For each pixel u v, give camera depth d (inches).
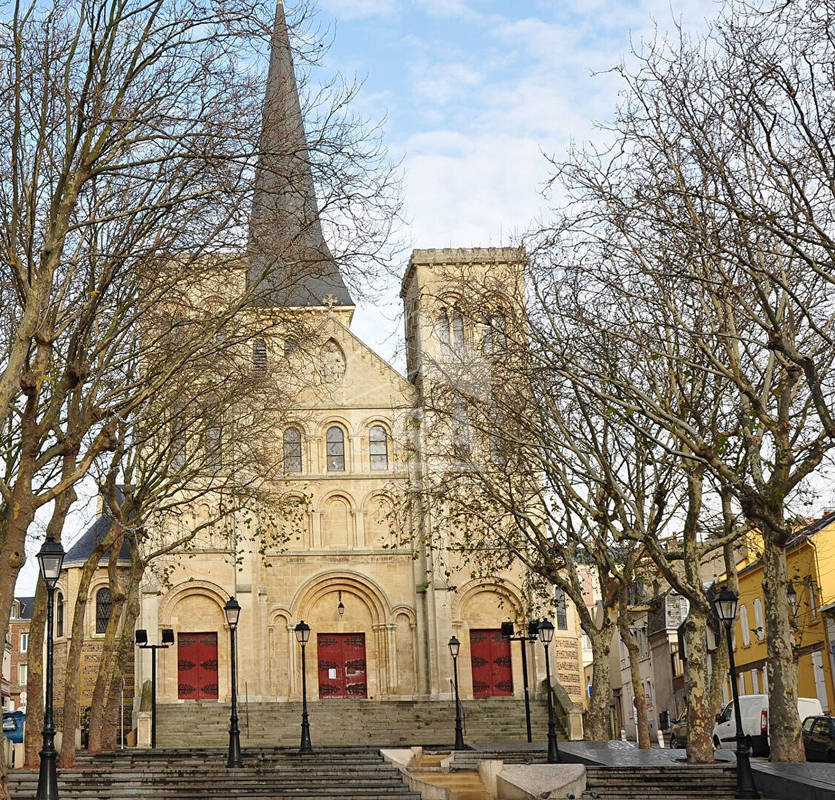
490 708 2341.3
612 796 1032.8
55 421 1004.6
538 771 1088.2
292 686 2395.4
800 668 2096.5
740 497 994.7
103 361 1095.6
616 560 1617.9
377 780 1114.7
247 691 2333.9
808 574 2015.3
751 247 906.1
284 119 953.5
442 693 2379.4
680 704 2881.4
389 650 2429.9
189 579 2368.4
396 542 2468.0
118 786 1085.8
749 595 2411.4
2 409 811.4
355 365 2544.3
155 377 1094.4
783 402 1026.1
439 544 2416.3
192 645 2370.8
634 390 1021.2
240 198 954.1
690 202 966.4
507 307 1305.4
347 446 2511.1
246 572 2385.6
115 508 1325.0
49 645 941.2
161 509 1428.4
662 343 1119.6
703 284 978.1
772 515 994.7
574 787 1010.7
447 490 1668.3
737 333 1060.5
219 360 1270.9
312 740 2253.9
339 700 2357.3
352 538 2472.9
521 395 1299.2
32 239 866.8
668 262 988.6
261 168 942.4
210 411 1374.3
